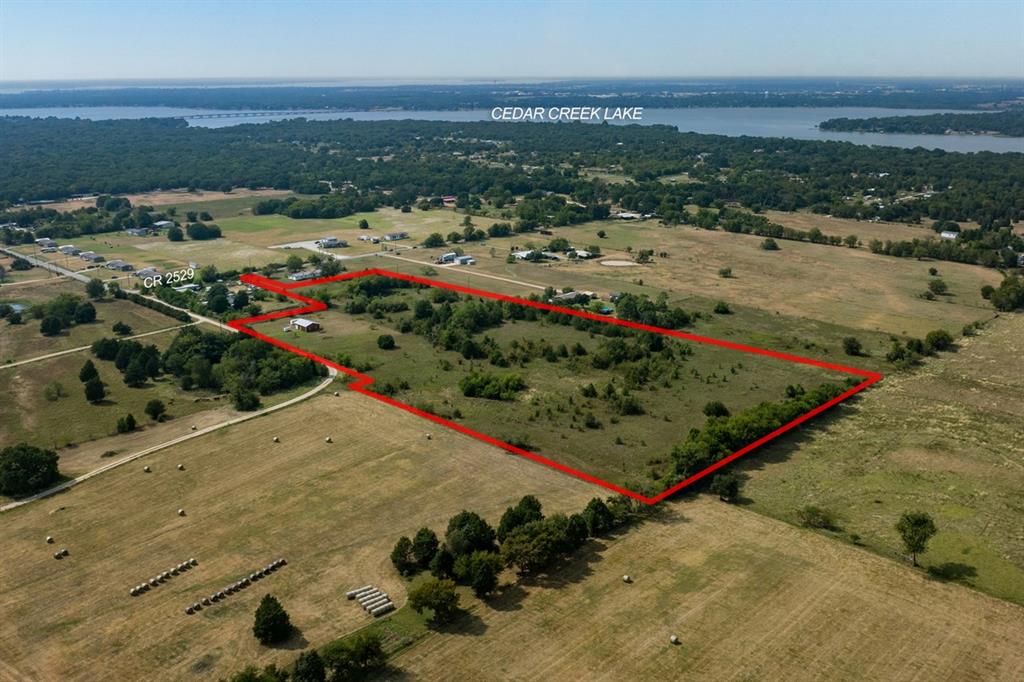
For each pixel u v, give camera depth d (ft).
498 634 240.94
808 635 238.89
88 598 260.42
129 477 344.69
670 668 225.97
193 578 270.67
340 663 218.18
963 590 260.62
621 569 273.33
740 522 304.91
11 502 323.57
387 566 276.82
